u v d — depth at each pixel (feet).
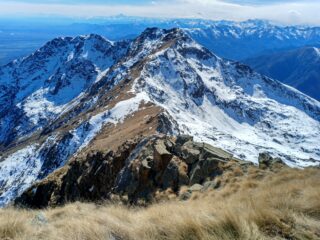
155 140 84.79
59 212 41.24
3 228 21.98
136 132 277.85
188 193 57.36
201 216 20.57
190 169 68.69
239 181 52.95
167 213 24.36
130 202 68.59
